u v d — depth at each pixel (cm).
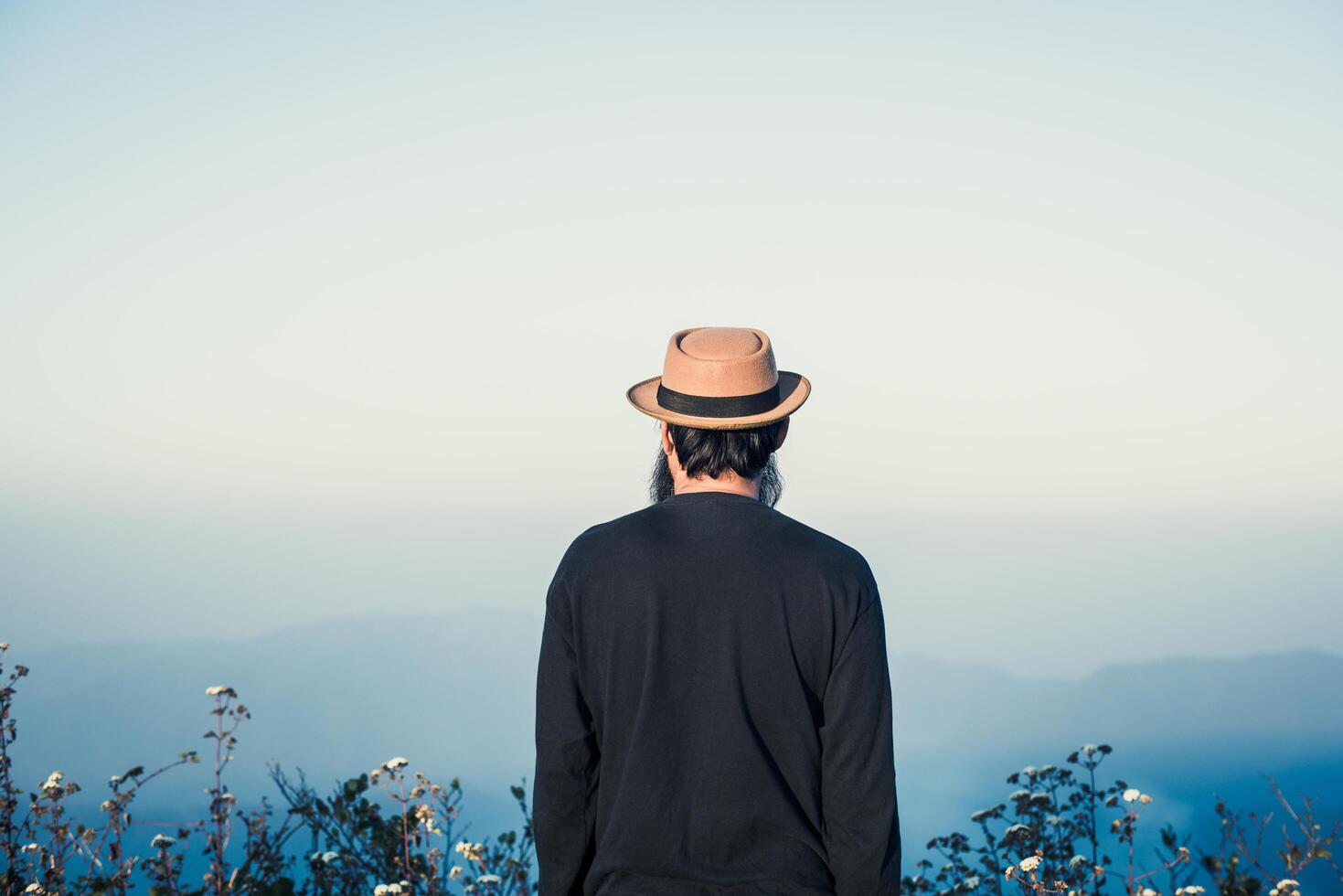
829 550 159
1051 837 305
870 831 149
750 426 166
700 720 152
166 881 299
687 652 155
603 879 154
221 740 317
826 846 153
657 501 190
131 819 305
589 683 161
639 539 163
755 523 162
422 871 332
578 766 160
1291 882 257
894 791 153
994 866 313
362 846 336
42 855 289
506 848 341
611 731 157
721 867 149
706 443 167
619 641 157
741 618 154
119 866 296
